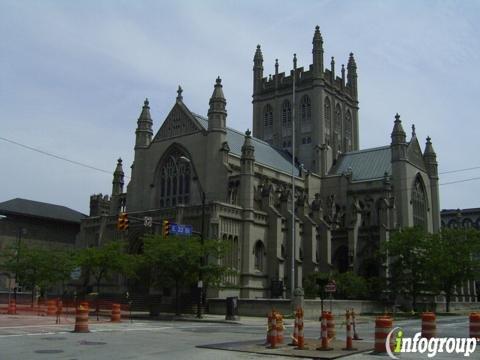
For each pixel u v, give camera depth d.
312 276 74.19
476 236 84.00
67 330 33.31
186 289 66.88
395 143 92.94
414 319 59.56
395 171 92.19
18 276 73.25
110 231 81.06
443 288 82.19
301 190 94.81
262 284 73.00
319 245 83.69
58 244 116.25
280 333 26.20
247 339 29.59
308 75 112.38
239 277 70.00
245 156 74.38
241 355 21.73
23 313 56.25
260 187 80.62
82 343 25.94
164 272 56.59
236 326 43.03
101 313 58.97
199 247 56.12
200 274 55.94
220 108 79.44
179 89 86.25
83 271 74.06
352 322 30.16
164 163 85.31
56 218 114.88
